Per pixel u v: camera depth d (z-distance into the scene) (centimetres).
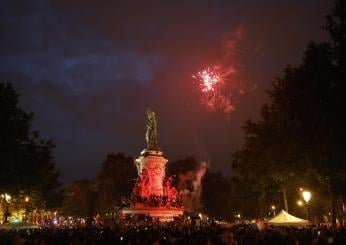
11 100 6581
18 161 6906
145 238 3117
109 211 14662
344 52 4497
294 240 3359
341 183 5922
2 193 6750
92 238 3234
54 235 4259
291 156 6238
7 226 5138
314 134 5397
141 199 8944
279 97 6638
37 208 10606
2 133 6059
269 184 8450
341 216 7619
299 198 9238
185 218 8275
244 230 4172
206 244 2844
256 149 8150
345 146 4819
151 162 9500
